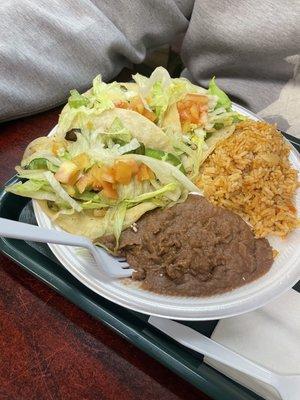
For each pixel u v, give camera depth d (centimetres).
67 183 28
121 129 30
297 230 27
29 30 36
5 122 36
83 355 23
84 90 40
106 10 41
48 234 19
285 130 38
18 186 28
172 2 41
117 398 22
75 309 25
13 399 22
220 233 26
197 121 32
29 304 25
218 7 38
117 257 26
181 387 22
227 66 41
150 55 53
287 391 20
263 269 25
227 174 29
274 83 41
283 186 28
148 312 22
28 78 35
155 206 27
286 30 35
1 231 17
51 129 36
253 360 22
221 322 23
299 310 23
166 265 24
